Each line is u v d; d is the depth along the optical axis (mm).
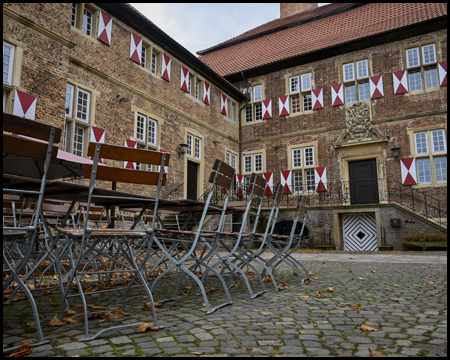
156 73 13750
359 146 15766
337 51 16750
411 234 12727
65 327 2570
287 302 3559
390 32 15328
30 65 8281
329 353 2115
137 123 12516
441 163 14141
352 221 15133
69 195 3127
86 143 10328
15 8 7973
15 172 5387
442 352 2141
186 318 2865
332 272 6094
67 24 9266
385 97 15500
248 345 2238
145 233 2914
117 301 3518
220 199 15891
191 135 15438
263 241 4406
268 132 18406
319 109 17062
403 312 3158
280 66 18297
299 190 17156
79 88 10297
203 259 4098
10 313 2979
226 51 22516
